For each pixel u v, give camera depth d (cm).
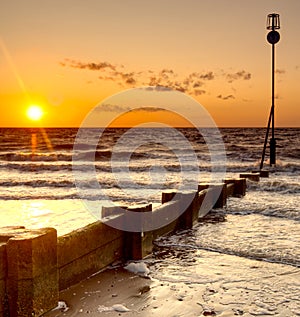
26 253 467
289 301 569
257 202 1383
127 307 542
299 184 1759
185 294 592
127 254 737
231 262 745
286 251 814
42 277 495
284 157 4053
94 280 628
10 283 463
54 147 5506
